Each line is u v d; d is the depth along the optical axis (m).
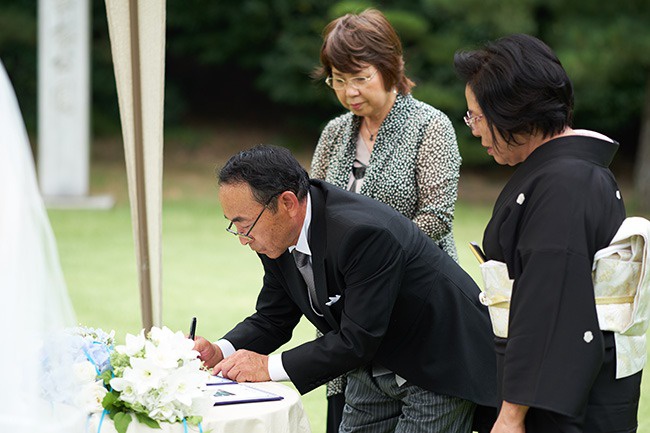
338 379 5.51
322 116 29.16
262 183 4.14
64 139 19.06
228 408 4.23
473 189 24.39
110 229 16.53
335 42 5.57
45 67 18.84
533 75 3.63
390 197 5.71
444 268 4.57
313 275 4.44
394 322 4.51
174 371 4.02
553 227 3.55
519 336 3.56
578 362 3.48
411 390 4.66
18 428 3.53
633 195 24.38
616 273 3.60
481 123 3.79
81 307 10.82
